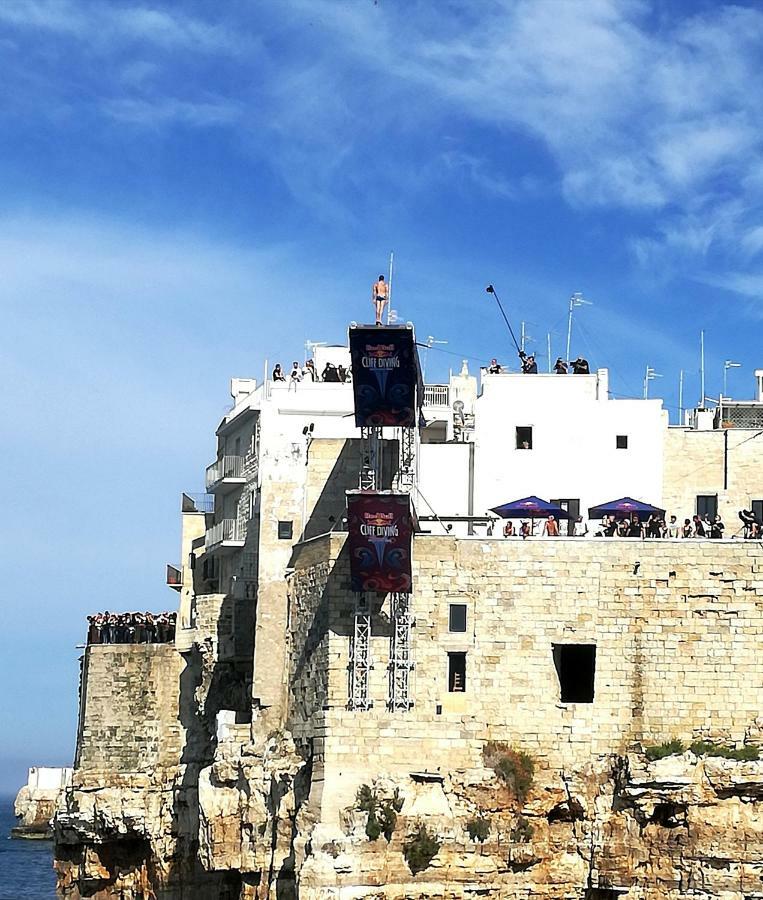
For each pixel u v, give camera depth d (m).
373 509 88.81
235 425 111.62
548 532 94.56
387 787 89.50
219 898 104.12
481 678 91.00
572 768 90.44
